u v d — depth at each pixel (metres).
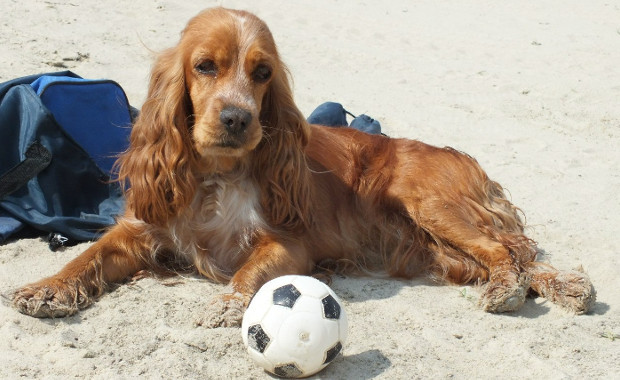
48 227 5.12
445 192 5.36
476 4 16.33
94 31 11.26
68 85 5.52
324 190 5.35
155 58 4.84
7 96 5.38
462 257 5.20
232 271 4.94
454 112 9.55
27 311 4.15
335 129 5.80
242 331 3.72
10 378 3.56
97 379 3.57
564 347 4.07
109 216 5.39
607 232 5.99
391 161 5.61
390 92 10.27
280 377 3.66
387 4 15.89
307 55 11.79
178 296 4.55
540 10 15.97
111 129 5.72
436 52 12.60
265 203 4.88
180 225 4.85
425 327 4.29
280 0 15.24
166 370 3.68
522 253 5.09
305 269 4.95
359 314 4.43
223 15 4.64
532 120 9.39
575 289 4.58
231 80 4.48
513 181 7.22
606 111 9.80
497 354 4.00
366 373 3.76
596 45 13.31
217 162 4.77
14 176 5.18
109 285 4.68
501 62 12.15
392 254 5.36
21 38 10.30
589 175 7.51
